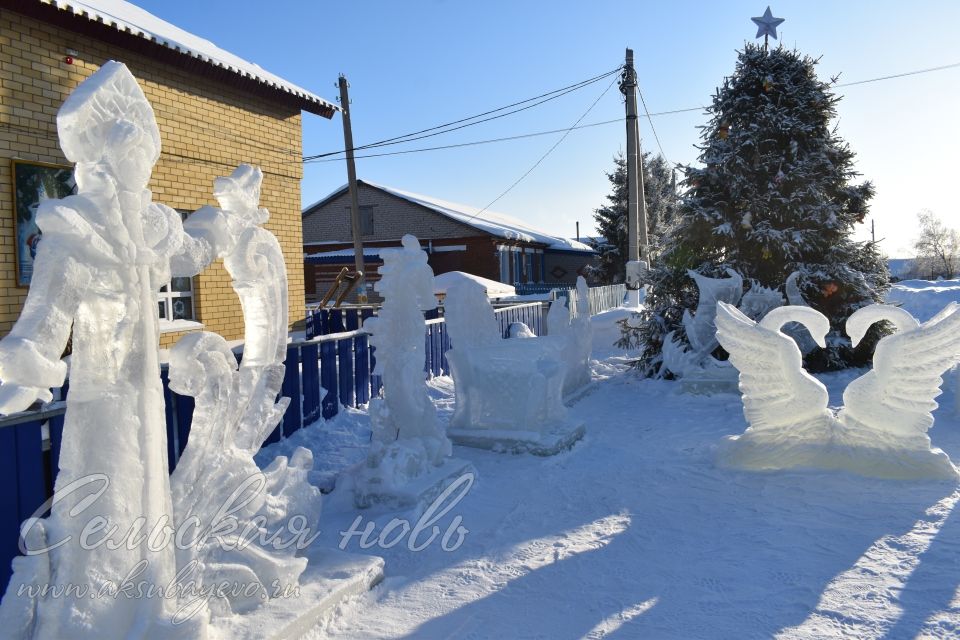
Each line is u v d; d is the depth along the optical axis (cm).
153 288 270
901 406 553
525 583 375
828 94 1248
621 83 2045
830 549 410
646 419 838
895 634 308
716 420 817
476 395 691
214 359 310
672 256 1288
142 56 970
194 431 306
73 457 244
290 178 1300
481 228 3284
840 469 570
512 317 1449
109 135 243
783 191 1238
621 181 4441
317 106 1316
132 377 260
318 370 757
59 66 860
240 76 1105
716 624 324
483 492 539
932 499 496
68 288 221
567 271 4631
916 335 543
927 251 6456
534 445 643
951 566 378
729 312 601
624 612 339
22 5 793
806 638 308
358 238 2327
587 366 1055
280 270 354
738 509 491
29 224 833
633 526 460
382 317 547
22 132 822
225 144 1127
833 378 1107
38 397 213
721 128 1254
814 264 1201
